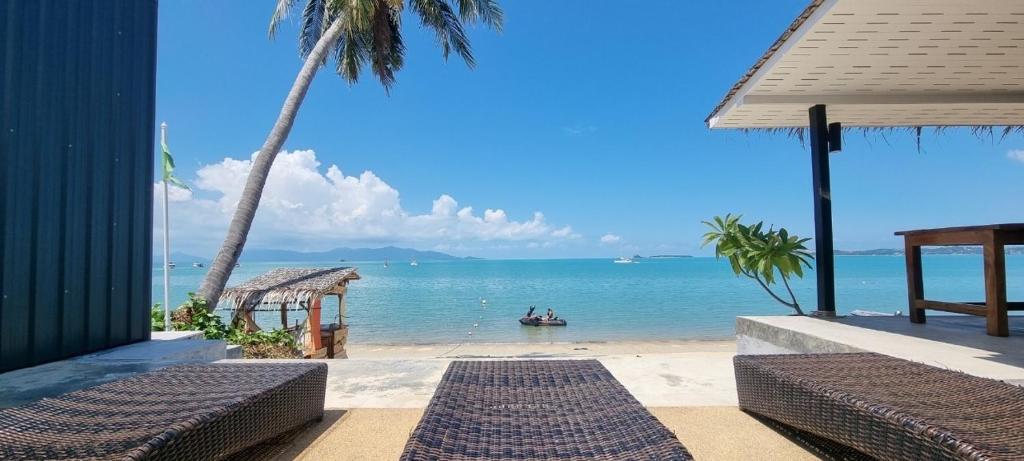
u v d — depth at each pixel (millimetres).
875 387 1869
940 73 4785
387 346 16297
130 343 4223
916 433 1438
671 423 2381
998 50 4289
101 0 3965
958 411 1562
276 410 2018
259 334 7957
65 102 3596
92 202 3846
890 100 5254
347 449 2123
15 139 3197
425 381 3234
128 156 4273
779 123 5895
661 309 27172
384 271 100250
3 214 3113
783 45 4297
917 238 4266
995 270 3557
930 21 3809
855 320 4520
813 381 1976
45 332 3418
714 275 66625
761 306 28172
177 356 3748
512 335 19094
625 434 1494
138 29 4426
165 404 1732
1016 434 1363
